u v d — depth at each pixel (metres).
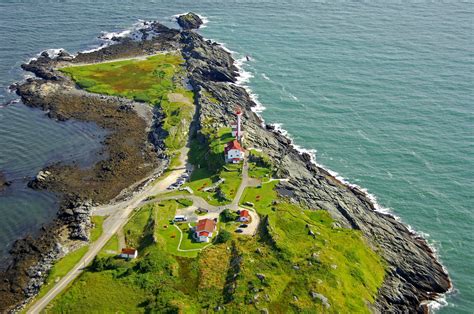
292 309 92.81
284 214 118.50
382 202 139.75
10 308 97.94
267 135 161.88
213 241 110.94
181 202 124.94
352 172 151.50
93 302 95.06
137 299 95.56
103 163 149.00
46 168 146.00
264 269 101.12
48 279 103.06
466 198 141.25
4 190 136.88
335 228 119.25
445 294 112.44
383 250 118.75
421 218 134.50
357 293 100.88
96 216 123.81
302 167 146.62
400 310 104.25
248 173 135.38
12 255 113.56
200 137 156.88
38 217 126.00
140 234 115.19
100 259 105.31
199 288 97.94
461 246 125.69
